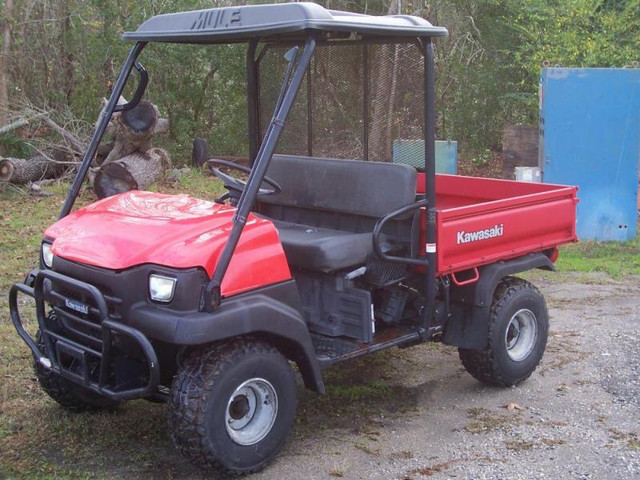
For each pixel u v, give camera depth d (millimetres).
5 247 8844
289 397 4180
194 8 14555
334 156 5234
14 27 13969
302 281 4766
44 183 12109
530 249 5414
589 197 10148
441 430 4734
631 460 4328
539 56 13578
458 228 4805
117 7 14422
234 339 4039
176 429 3861
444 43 16594
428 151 4633
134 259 3850
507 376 5324
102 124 4621
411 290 4926
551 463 4293
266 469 4184
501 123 16672
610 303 7496
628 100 9891
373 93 4945
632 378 5562
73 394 4738
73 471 4133
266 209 5562
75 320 4066
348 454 4391
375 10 17109
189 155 15156
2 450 4371
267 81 5410
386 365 5879
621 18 13445
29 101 14172
